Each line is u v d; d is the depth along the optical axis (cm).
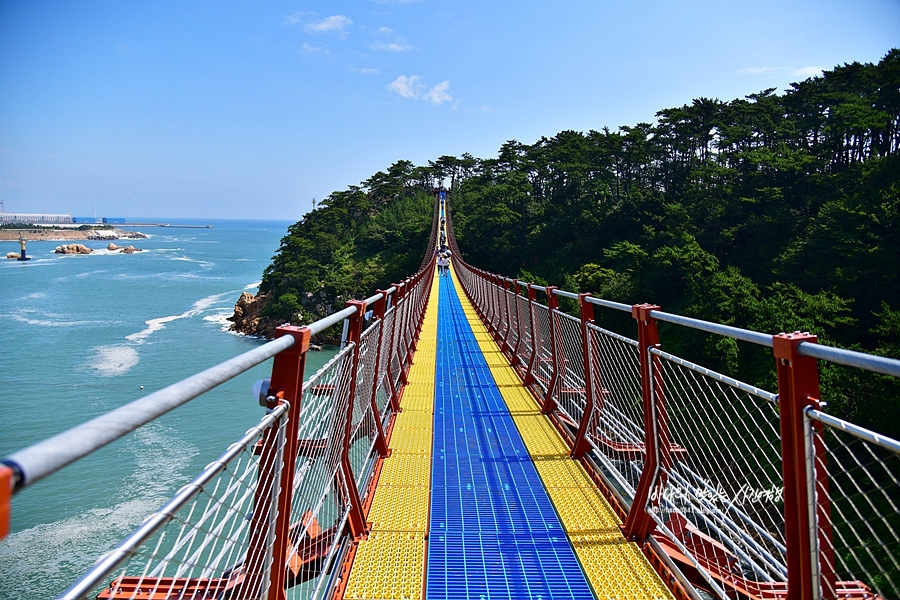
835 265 3136
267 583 197
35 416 2386
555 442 541
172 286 7950
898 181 3103
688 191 5450
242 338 4594
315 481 266
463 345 1108
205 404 2248
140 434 1969
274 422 200
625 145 7025
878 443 153
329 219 9806
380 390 542
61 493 1548
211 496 152
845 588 199
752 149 5412
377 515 389
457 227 8525
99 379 3045
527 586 304
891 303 2823
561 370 607
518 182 7981
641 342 340
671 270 3872
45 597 1118
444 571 318
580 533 361
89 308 5944
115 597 150
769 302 2681
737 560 285
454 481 448
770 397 209
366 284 7238
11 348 3919
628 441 392
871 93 4600
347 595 296
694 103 6059
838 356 164
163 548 733
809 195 4412
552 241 6950
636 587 302
